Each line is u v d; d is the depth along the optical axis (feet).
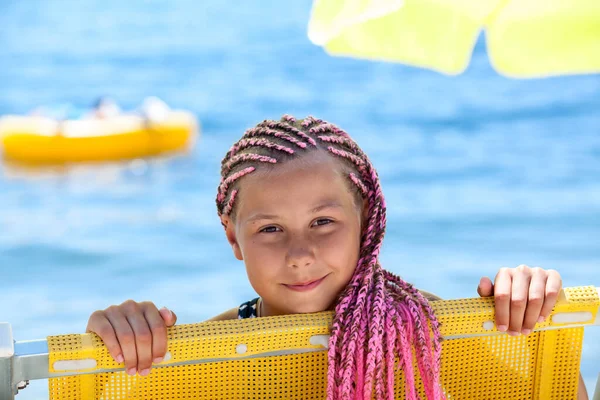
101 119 56.90
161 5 100.42
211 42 84.38
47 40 88.07
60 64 79.82
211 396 6.09
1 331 5.66
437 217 38.14
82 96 70.54
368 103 63.67
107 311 6.05
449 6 7.27
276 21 90.48
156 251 34.81
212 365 6.05
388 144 53.21
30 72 77.20
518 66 7.34
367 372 6.24
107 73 76.69
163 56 80.89
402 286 6.88
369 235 7.43
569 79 65.00
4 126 56.44
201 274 31.55
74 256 34.65
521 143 51.93
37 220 40.60
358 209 7.34
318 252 6.98
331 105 63.98
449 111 60.23
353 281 6.89
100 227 39.01
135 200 44.32
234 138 58.23
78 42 87.04
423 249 33.53
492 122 57.06
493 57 7.33
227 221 7.84
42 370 5.71
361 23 7.36
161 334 5.87
